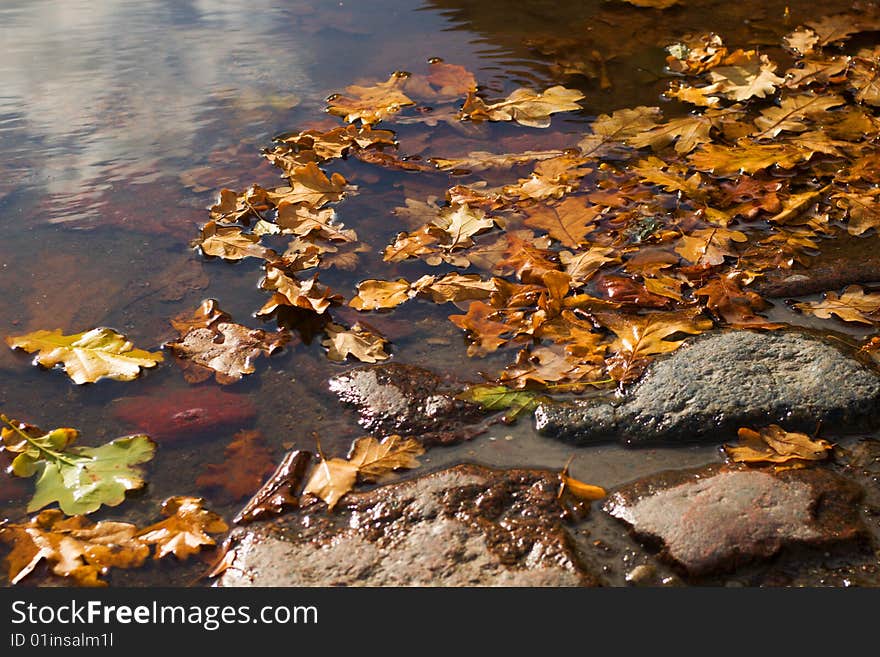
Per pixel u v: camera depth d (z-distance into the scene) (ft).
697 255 8.28
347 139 10.66
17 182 10.07
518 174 10.11
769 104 11.52
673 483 5.78
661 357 6.89
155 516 5.88
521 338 7.36
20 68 13.14
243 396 6.92
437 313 7.87
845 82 11.81
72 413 6.79
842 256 8.34
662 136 10.52
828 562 5.27
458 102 11.85
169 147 10.83
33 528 5.71
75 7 16.21
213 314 7.81
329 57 13.42
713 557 5.22
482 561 5.28
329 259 8.57
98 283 8.34
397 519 5.60
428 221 9.13
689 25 14.05
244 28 14.82
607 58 12.98
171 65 13.26
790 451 5.99
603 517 5.63
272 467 6.19
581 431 6.31
